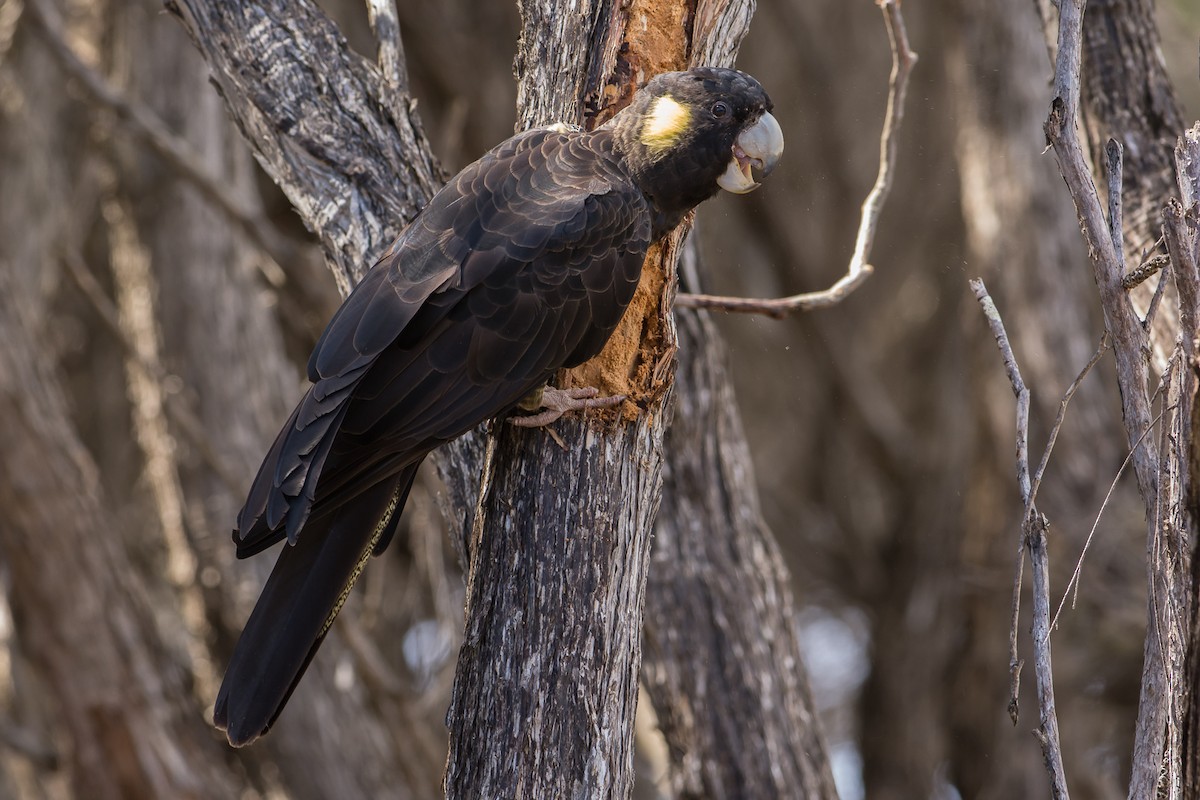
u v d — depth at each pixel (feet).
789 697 28.84
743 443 29.50
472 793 17.56
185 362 43.01
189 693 39.81
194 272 43.57
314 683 41.42
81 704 37.11
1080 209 15.69
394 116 22.59
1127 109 24.82
